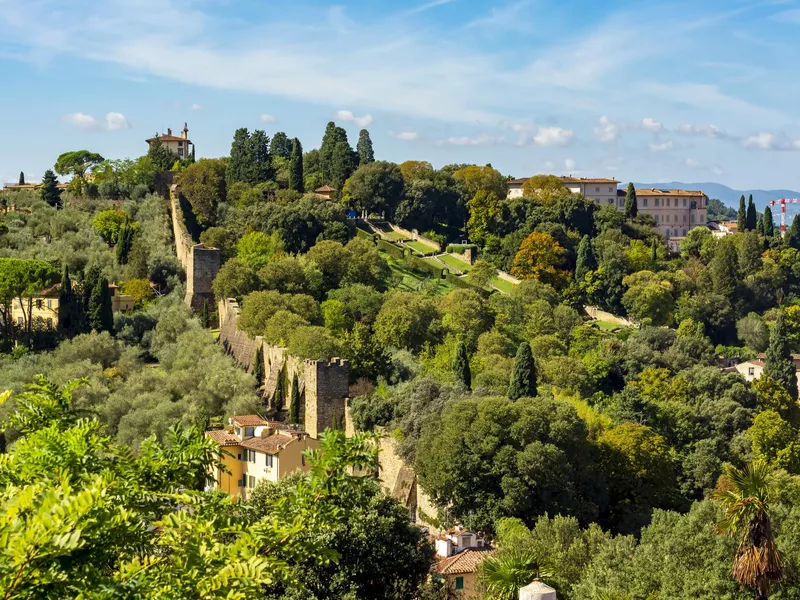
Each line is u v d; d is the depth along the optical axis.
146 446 40.34
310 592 63.44
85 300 198.50
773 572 54.41
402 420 133.75
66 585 27.58
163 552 40.78
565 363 188.62
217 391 158.12
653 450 127.00
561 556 78.62
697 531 72.31
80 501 26.69
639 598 69.25
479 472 112.81
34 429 42.06
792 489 99.25
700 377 184.75
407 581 71.19
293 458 118.38
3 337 190.75
